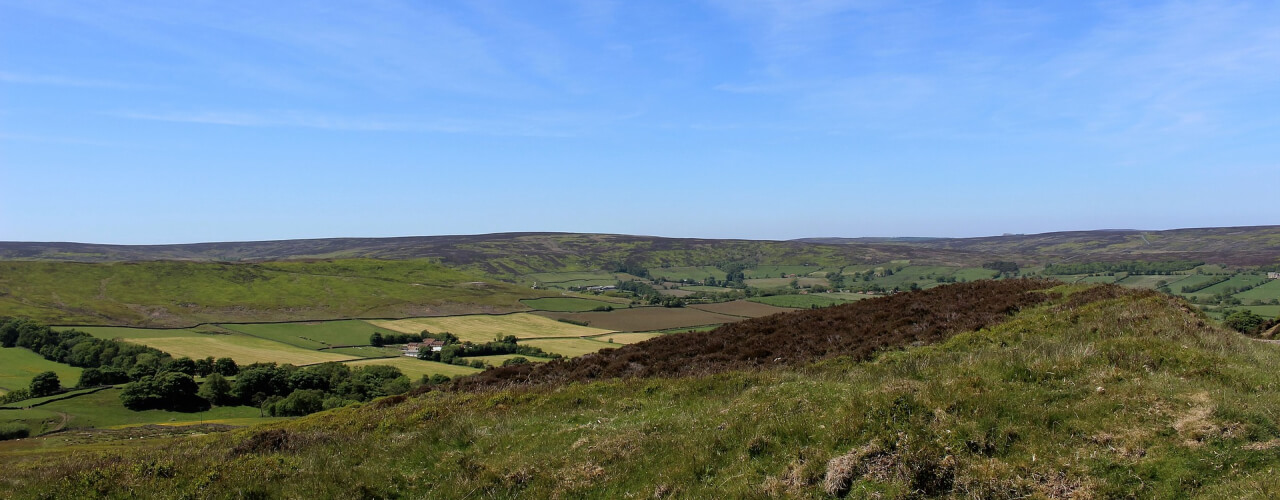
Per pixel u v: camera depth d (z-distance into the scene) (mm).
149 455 17859
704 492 11516
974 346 22281
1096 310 23422
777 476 11469
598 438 14711
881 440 11297
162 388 71688
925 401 12172
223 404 76000
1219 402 10945
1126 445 10375
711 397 18672
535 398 21422
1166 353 14516
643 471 12836
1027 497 9844
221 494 13055
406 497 13242
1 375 83000
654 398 19703
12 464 25844
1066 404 12023
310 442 17531
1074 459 10336
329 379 83500
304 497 12953
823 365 23578
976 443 11062
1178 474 9547
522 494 12750
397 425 20766
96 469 14508
